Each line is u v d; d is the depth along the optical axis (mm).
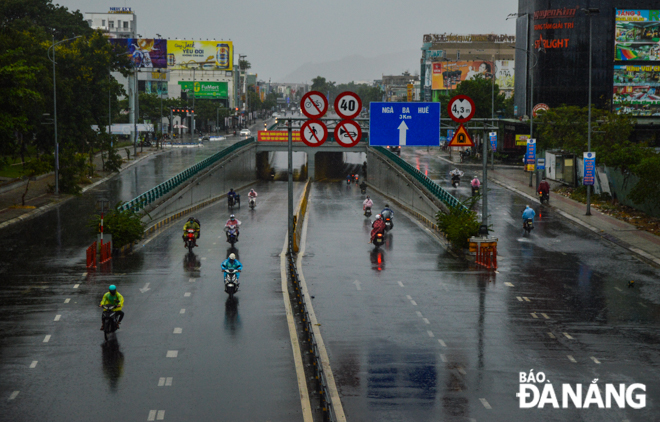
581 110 84562
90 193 68312
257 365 19781
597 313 25969
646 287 30531
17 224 48281
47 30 122438
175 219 53969
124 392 17625
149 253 37875
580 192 66375
